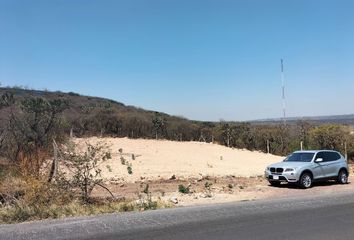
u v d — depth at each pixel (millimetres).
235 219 10727
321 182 23453
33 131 18234
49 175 14562
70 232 9305
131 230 9477
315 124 50250
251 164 31531
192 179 22469
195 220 10578
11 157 16516
